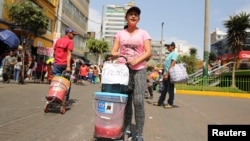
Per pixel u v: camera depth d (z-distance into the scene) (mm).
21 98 8484
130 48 4383
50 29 29062
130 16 4387
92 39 48906
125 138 4527
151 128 5543
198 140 4793
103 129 4012
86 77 27641
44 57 25328
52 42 29281
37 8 18297
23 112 6176
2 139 4055
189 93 17984
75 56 42562
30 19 17781
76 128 5039
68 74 6961
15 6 17844
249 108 10641
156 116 7109
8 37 16375
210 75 24344
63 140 4234
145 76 4285
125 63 4238
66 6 35031
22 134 4387
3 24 19344
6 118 5438
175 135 5070
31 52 24266
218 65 29297
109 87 4109
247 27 25984
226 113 8586
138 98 4211
